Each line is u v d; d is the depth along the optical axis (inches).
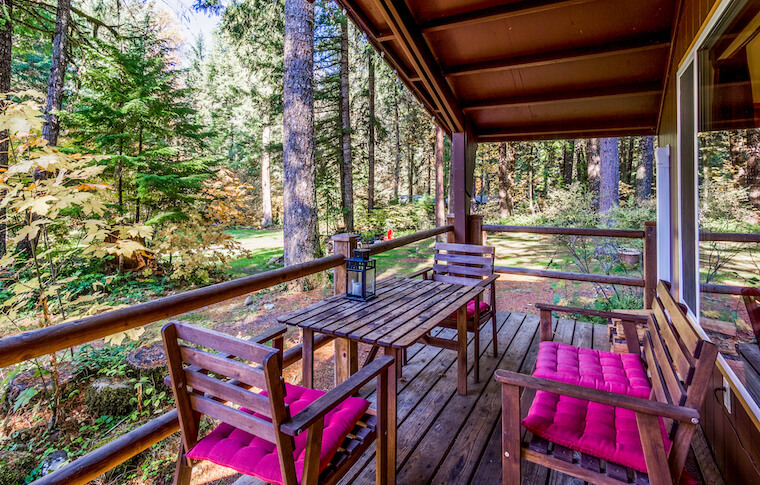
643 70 119.3
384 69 542.6
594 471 51.4
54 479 48.4
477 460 76.5
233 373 44.4
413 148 778.2
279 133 692.7
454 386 105.3
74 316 133.6
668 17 96.1
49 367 143.9
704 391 47.8
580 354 81.6
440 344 106.0
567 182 698.8
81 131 257.1
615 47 105.8
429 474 72.5
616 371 73.9
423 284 101.5
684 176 93.5
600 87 130.6
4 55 225.0
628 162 687.7
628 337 83.7
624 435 55.3
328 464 52.4
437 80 120.1
